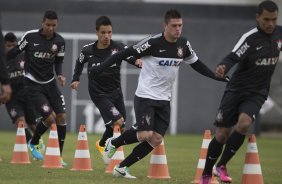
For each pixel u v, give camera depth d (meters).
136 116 30.66
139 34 70.69
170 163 41.06
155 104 30.39
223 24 71.75
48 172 33.28
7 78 24.95
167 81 30.47
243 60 27.56
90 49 38.19
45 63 38.41
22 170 33.91
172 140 63.00
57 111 38.56
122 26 70.62
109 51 38.06
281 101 77.00
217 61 71.69
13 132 68.75
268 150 56.16
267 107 77.25
